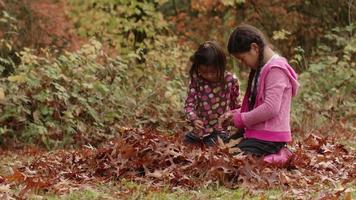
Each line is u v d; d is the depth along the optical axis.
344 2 17.59
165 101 11.21
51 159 7.58
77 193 5.80
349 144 9.35
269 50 6.77
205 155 6.26
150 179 6.21
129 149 6.55
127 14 15.73
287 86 6.75
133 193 5.76
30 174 6.71
